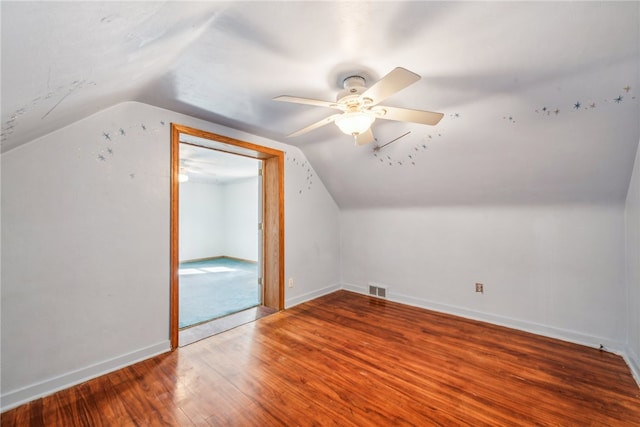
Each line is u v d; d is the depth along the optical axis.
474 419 1.61
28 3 0.53
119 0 0.71
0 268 1.70
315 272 3.94
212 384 1.96
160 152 2.39
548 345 2.48
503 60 1.62
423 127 2.53
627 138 1.91
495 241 2.97
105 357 2.09
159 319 2.37
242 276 5.32
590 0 1.19
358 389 1.89
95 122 2.05
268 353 2.38
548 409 1.68
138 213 2.26
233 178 6.96
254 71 1.77
